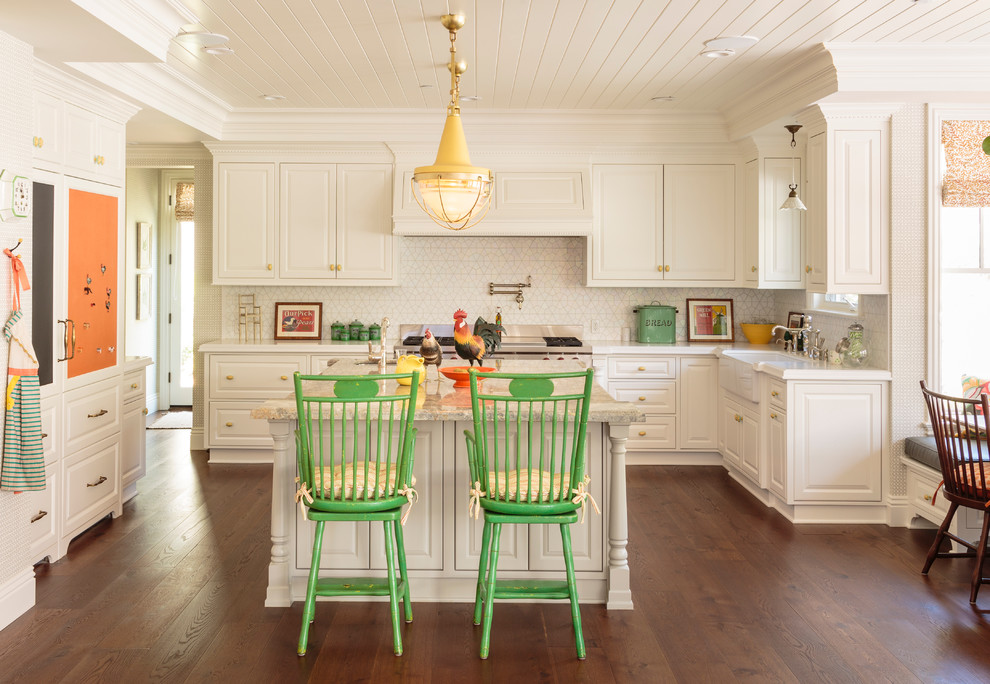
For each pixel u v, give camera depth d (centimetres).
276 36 424
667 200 655
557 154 645
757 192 619
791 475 489
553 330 698
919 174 483
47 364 406
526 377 311
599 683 290
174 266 897
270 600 359
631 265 658
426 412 335
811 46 438
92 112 452
